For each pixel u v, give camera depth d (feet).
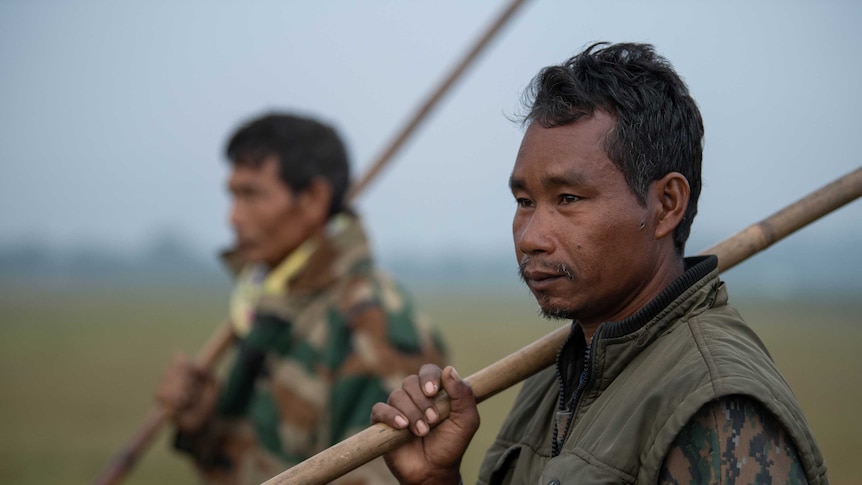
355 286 11.12
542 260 6.00
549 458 6.48
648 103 6.05
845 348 83.87
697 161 6.31
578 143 5.95
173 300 215.10
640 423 5.58
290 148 12.01
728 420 5.31
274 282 11.76
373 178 12.58
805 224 7.13
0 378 58.95
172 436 12.59
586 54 6.34
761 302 237.04
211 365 12.77
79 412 44.19
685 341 5.82
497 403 43.55
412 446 6.67
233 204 12.25
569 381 6.51
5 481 28.17
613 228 5.93
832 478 27.94
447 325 120.37
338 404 10.59
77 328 111.04
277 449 11.06
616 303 6.14
